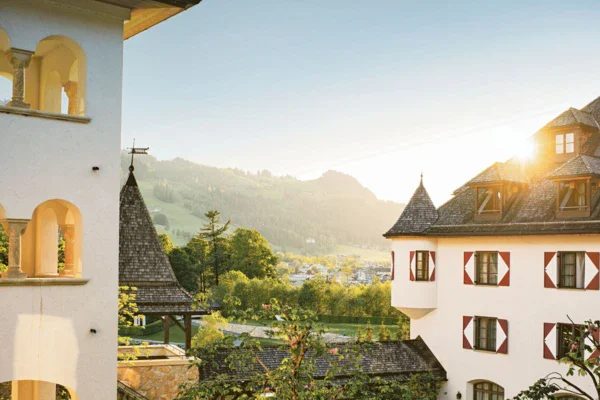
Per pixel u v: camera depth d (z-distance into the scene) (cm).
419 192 3431
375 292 7825
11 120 1150
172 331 7094
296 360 1627
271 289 8188
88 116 1224
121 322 2358
